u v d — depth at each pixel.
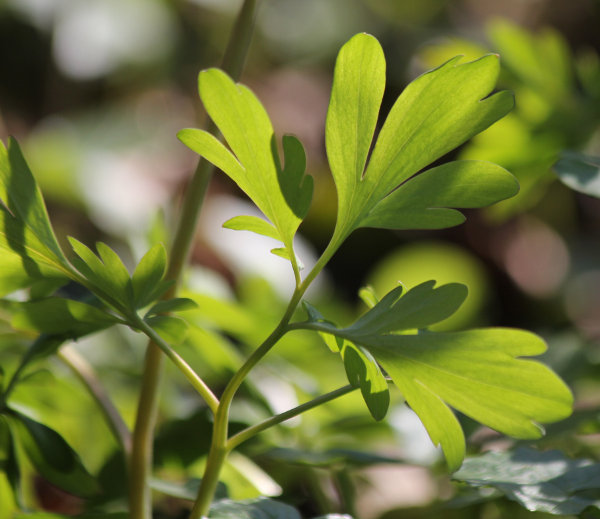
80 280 0.38
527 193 0.49
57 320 0.38
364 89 0.37
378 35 1.48
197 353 0.48
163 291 0.38
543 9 1.46
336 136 0.37
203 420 0.43
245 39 0.39
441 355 0.36
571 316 1.21
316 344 0.50
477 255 1.23
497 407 0.36
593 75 0.50
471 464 0.39
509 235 1.25
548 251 1.27
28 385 0.40
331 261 1.18
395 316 0.37
